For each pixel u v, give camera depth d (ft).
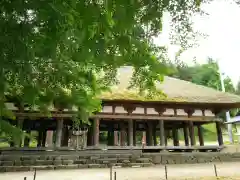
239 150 62.95
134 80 16.87
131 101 55.16
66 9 8.34
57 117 54.49
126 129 80.94
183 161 54.90
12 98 14.10
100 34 10.06
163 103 57.77
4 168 44.19
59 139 53.83
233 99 60.54
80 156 50.65
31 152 50.85
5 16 8.84
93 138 57.21
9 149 50.26
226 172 39.78
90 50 11.05
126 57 12.49
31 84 12.31
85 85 15.90
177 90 65.21
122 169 45.50
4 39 8.84
